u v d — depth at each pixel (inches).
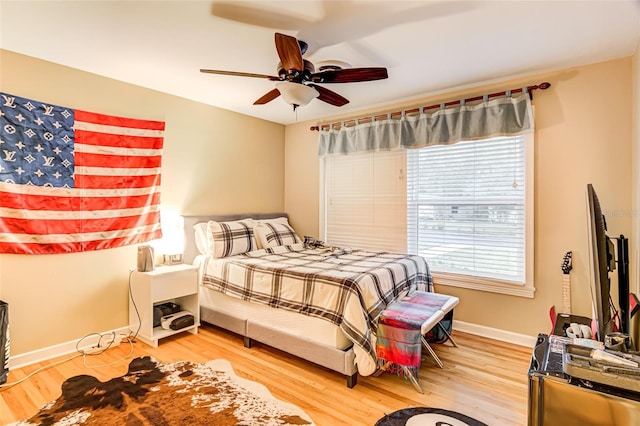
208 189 152.6
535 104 117.4
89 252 116.5
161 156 134.3
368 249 158.2
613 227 104.4
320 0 74.5
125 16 81.4
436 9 78.1
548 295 115.9
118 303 123.8
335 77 91.7
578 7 77.1
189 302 133.7
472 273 131.5
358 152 156.7
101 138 118.0
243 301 119.1
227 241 135.6
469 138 127.5
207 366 102.6
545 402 45.9
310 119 177.6
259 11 78.9
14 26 85.8
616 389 42.3
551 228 115.2
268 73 116.1
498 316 125.3
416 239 145.2
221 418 77.7
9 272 100.3
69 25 85.4
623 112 103.5
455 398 86.4
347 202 165.2
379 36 90.6
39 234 105.0
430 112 137.9
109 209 120.3
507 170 123.6
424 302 105.3
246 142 169.0
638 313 58.7
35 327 105.0
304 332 101.2
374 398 86.2
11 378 94.7
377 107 154.0
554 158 114.3
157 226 133.4
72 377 95.6
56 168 108.3
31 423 75.4
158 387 90.4
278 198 186.9
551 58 104.4
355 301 91.2
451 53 101.0
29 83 103.3
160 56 103.2
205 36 91.0
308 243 160.7
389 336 90.4
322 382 94.0
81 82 113.7
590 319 100.4
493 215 126.8
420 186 143.6
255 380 94.6
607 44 95.3
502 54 101.6
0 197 98.0
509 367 103.4
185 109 143.2
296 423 76.0
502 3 75.7
